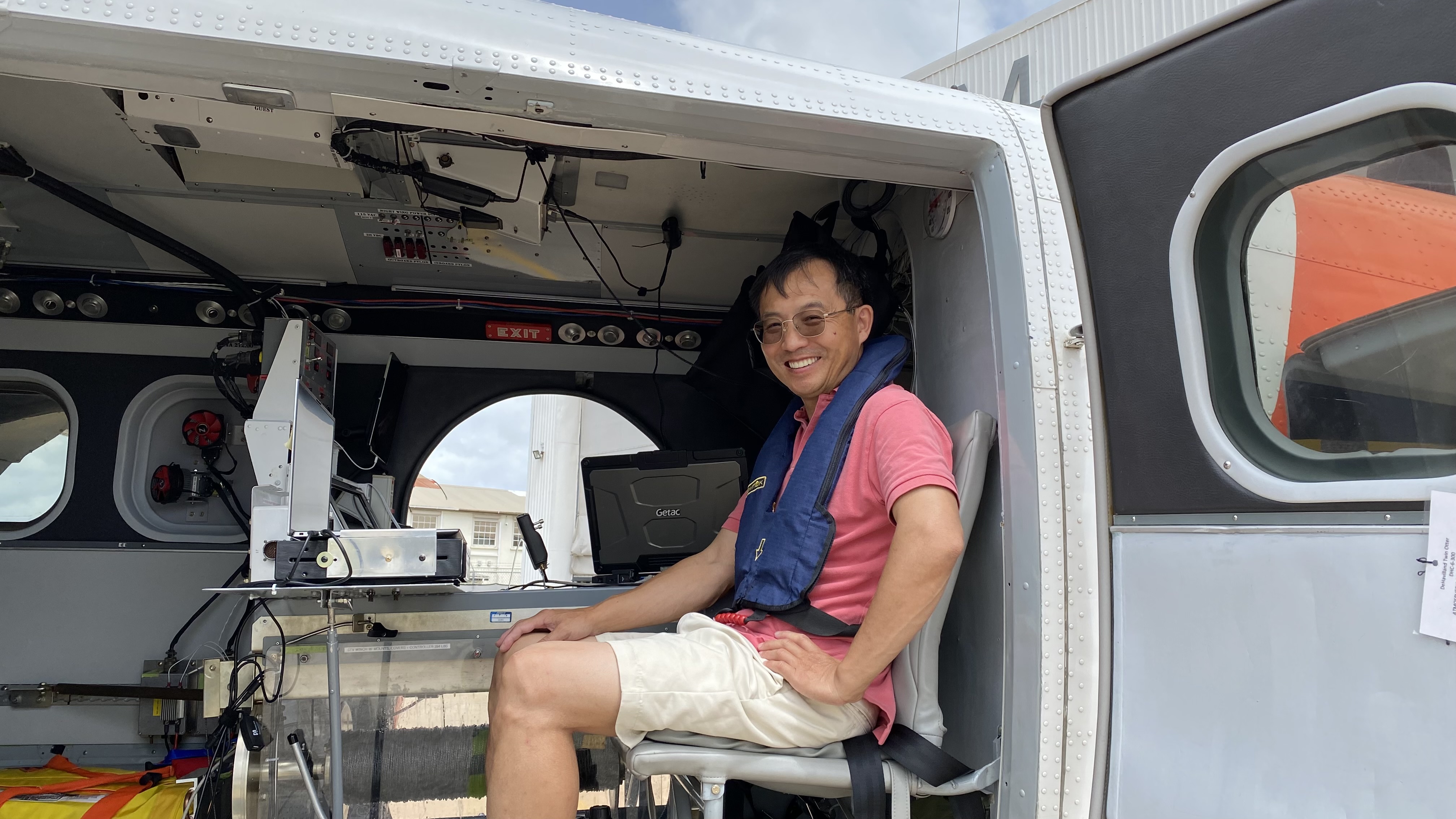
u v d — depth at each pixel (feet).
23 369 11.70
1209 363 5.08
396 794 7.25
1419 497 4.11
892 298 7.82
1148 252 5.33
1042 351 5.95
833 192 9.93
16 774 10.37
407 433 12.74
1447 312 4.23
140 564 11.63
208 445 11.87
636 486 9.02
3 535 11.51
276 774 7.14
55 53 4.99
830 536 5.99
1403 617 4.11
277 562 6.56
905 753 5.75
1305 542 4.55
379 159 9.01
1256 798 4.59
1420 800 3.95
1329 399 4.67
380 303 12.68
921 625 5.39
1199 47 5.08
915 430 5.83
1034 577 5.75
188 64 5.09
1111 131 5.52
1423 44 4.09
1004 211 6.21
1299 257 4.86
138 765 11.10
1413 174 4.35
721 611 7.53
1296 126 4.57
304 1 5.08
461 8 5.34
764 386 11.89
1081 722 5.71
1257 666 4.68
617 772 7.76
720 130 5.93
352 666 7.33
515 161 9.09
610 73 5.49
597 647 5.67
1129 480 5.51
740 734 5.66
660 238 11.23
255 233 11.07
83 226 10.77
